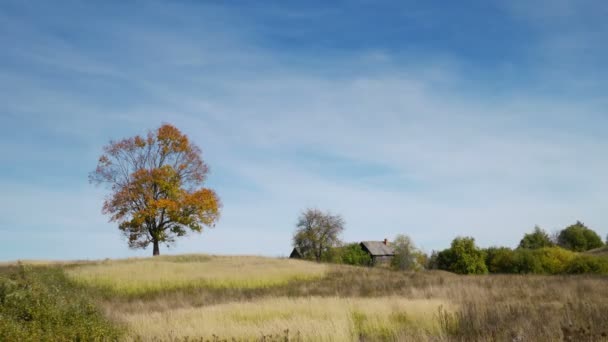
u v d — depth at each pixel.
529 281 26.28
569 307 12.70
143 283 28.83
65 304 12.76
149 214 46.16
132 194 46.72
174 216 47.56
